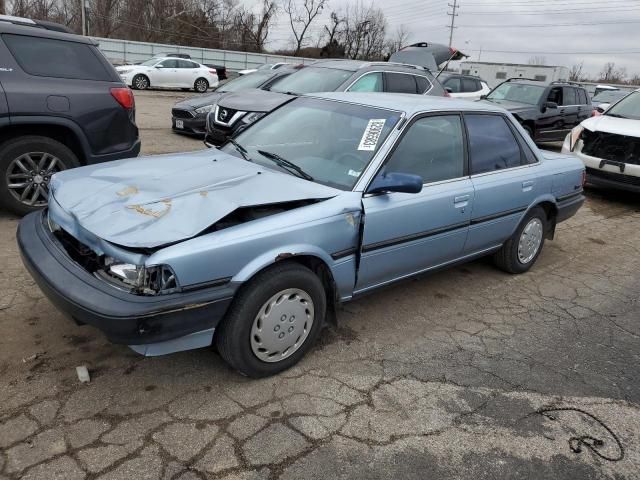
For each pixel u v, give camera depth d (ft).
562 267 17.83
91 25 170.91
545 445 9.07
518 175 14.96
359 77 26.81
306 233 9.86
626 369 11.67
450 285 15.47
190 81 81.92
